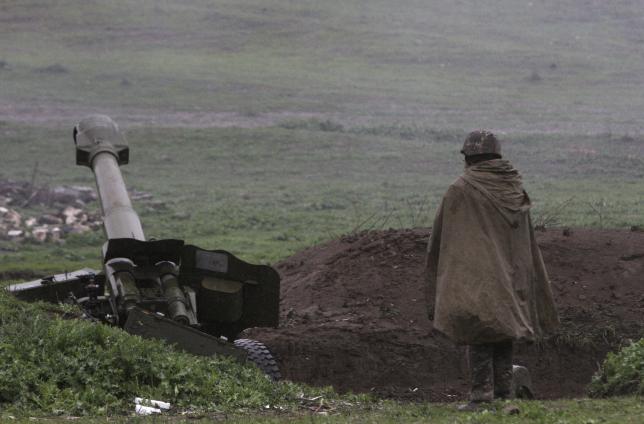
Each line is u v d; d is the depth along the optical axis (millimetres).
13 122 169250
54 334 24453
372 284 42156
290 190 124500
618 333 37594
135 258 31875
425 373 36000
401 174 136250
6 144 152500
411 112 189625
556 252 42562
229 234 94875
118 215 34719
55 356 23594
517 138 158625
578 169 135000
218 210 109438
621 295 39844
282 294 44219
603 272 41156
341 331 37219
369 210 108125
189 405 23109
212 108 190750
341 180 132750
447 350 36906
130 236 33969
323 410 23266
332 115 186125
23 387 22031
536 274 22094
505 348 21781
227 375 25578
